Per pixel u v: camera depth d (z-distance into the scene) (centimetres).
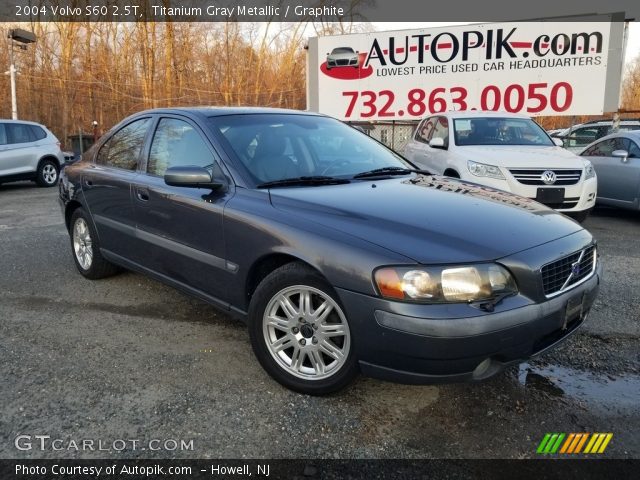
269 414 262
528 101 1269
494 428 253
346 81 1434
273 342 286
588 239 298
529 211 306
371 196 303
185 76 2652
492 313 234
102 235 433
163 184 358
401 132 1531
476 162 687
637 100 3575
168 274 363
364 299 241
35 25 2562
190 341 344
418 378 237
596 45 1194
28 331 359
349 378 262
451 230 259
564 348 340
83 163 470
